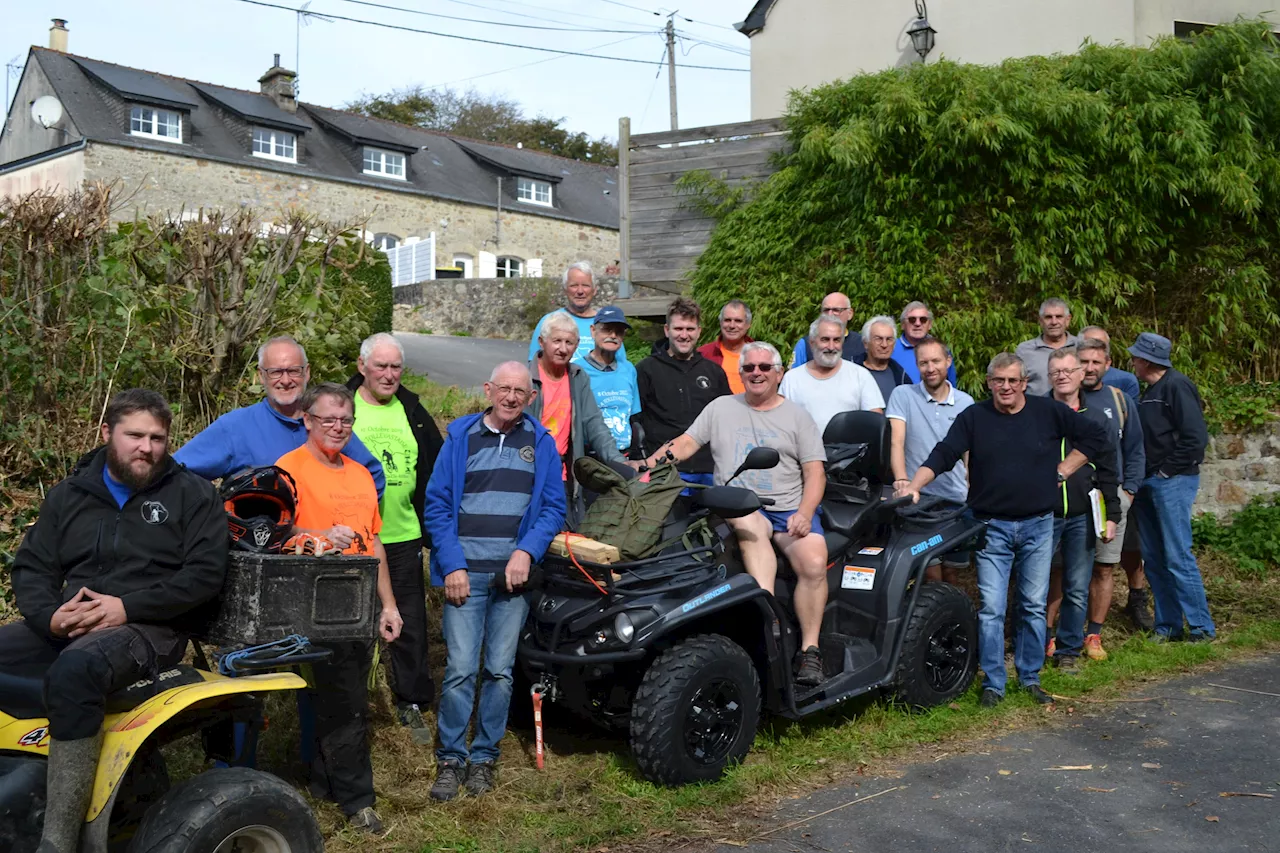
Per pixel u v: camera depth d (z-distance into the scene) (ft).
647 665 14.98
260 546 11.98
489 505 14.70
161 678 10.90
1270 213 28.86
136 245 22.61
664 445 18.95
